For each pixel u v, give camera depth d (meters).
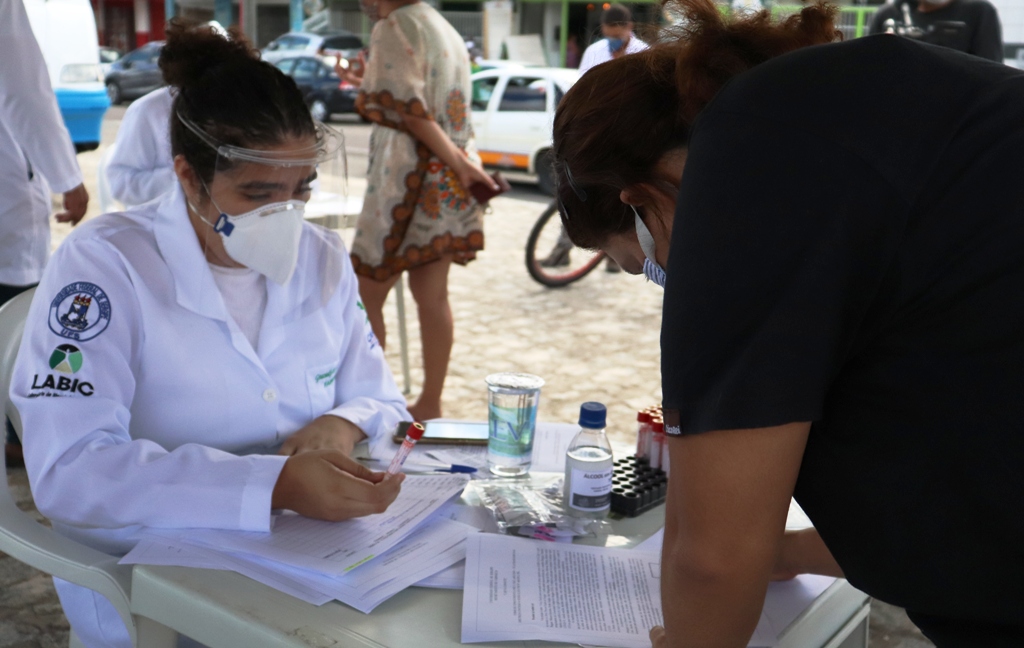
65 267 1.44
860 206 0.80
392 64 3.18
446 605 1.14
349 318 1.75
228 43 1.44
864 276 0.82
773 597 1.23
